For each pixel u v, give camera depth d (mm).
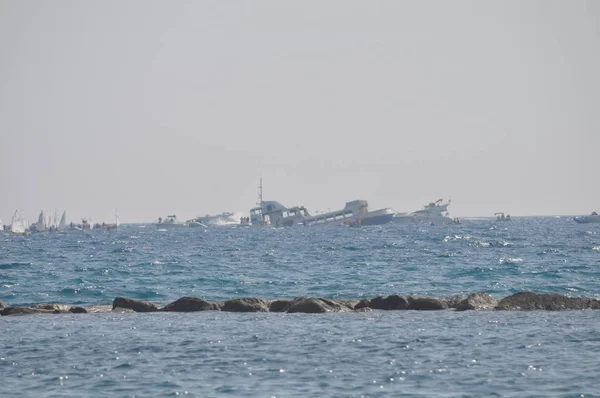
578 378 119875
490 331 159500
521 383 117438
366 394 112312
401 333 158250
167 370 127625
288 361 133125
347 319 177875
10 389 116688
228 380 120688
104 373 126000
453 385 116750
